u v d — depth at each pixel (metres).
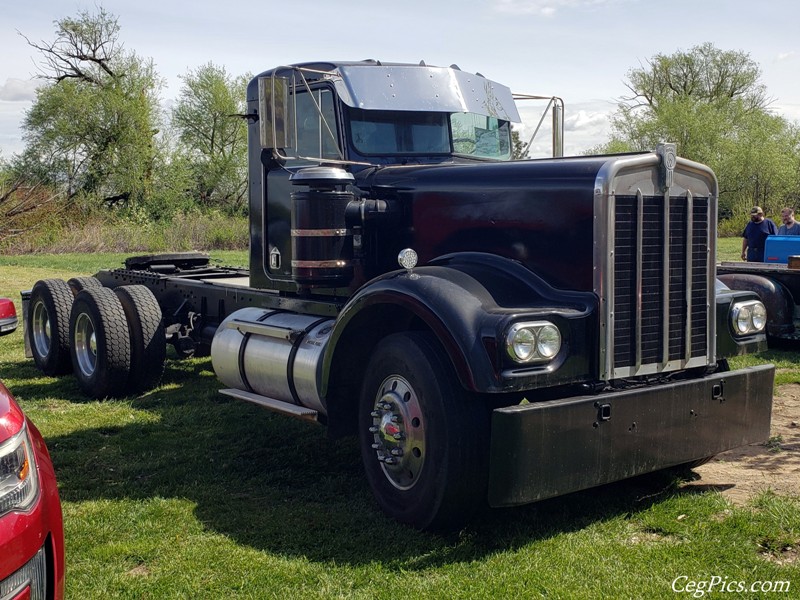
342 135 5.00
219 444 5.55
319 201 4.68
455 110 5.29
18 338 10.32
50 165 42.12
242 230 33.91
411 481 3.98
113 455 5.32
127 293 7.07
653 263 4.03
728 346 4.47
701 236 4.27
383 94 5.07
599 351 3.83
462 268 4.19
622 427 3.80
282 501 4.42
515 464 3.49
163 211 42.75
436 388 3.76
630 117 50.62
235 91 48.69
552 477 3.59
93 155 42.78
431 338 3.93
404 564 3.58
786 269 8.96
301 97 5.29
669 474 4.65
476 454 3.73
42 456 3.13
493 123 5.59
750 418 4.36
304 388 4.73
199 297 7.18
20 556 2.68
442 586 3.35
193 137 48.84
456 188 4.47
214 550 3.75
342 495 4.49
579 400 3.68
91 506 4.35
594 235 3.85
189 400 6.86
